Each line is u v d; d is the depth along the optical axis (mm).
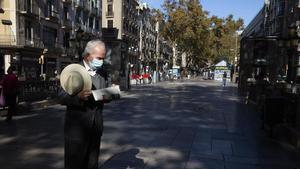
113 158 5922
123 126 9141
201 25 51656
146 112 12195
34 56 34594
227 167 5605
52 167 5391
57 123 9523
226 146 7082
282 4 42062
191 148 6809
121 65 22906
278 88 13141
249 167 5648
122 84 23359
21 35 33094
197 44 54375
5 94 9664
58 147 6676
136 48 72938
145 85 34094
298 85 12047
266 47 19938
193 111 12844
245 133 8562
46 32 38312
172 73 58938
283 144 7395
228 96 21000
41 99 14156
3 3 31922
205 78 63875
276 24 44000
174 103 15734
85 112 3537
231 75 54406
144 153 6320
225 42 61250
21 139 7359
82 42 16703
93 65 3600
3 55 31625
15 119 10227
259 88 14531
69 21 43594
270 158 6234
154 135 8000
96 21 54281
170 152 6445
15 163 5578
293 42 14812
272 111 8211
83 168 3635
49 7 38781
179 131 8594
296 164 5879
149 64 81375
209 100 17875
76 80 3322
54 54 39500
